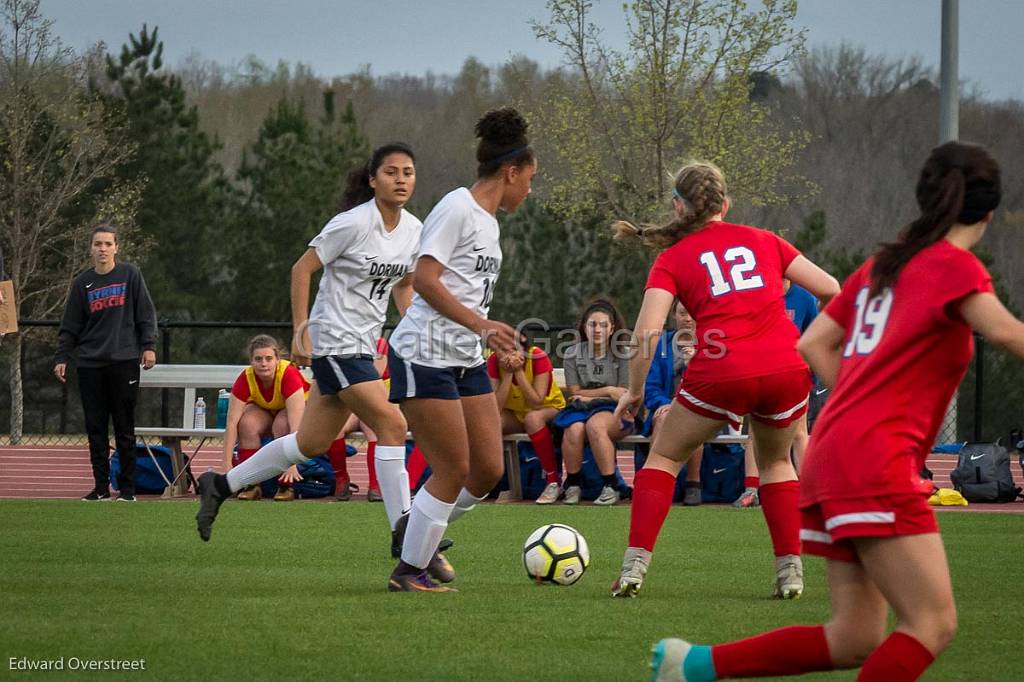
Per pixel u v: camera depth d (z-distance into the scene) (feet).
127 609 63.52
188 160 341.21
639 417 138.21
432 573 74.18
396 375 69.00
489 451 72.69
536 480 142.51
